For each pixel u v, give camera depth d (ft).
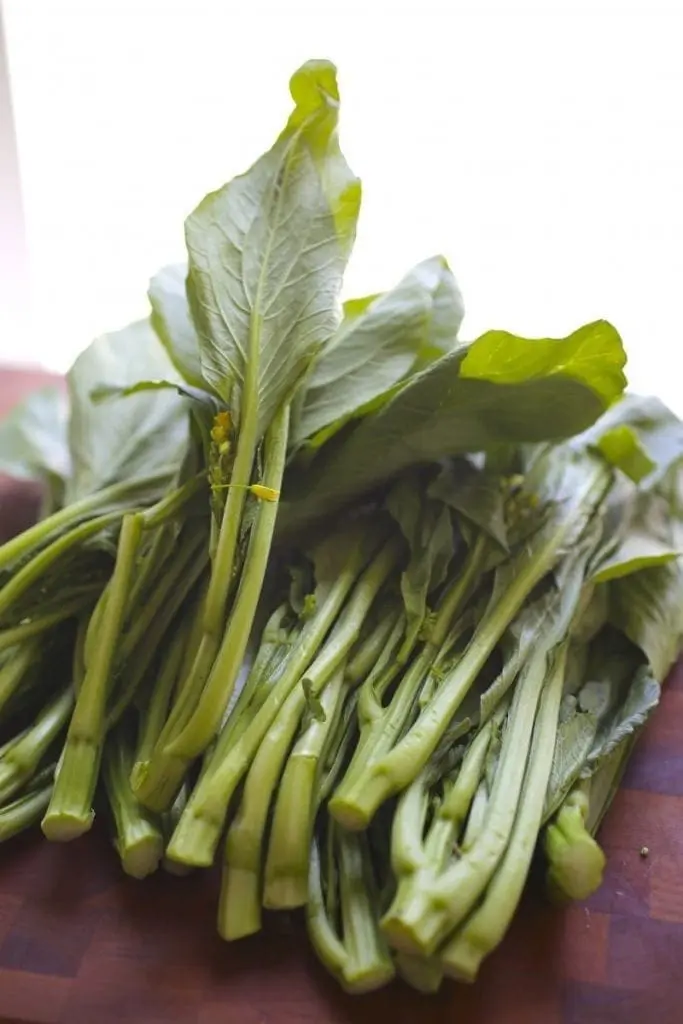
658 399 1.53
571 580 1.34
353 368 1.38
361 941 1.09
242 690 1.26
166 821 1.22
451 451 1.37
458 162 2.01
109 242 2.20
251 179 1.24
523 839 1.12
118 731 1.30
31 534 1.36
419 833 1.12
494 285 2.13
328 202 1.28
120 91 2.02
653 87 1.89
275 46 1.94
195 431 1.35
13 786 1.24
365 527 1.41
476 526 1.36
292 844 1.13
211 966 1.13
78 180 2.12
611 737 1.24
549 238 2.07
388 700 1.29
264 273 1.22
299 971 1.12
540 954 1.14
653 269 2.07
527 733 1.21
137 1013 1.09
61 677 1.38
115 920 1.16
